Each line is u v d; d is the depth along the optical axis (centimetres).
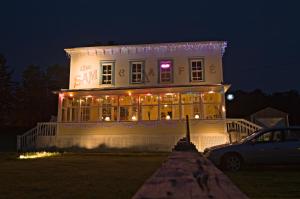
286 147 1034
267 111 2562
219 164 1047
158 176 178
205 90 2084
